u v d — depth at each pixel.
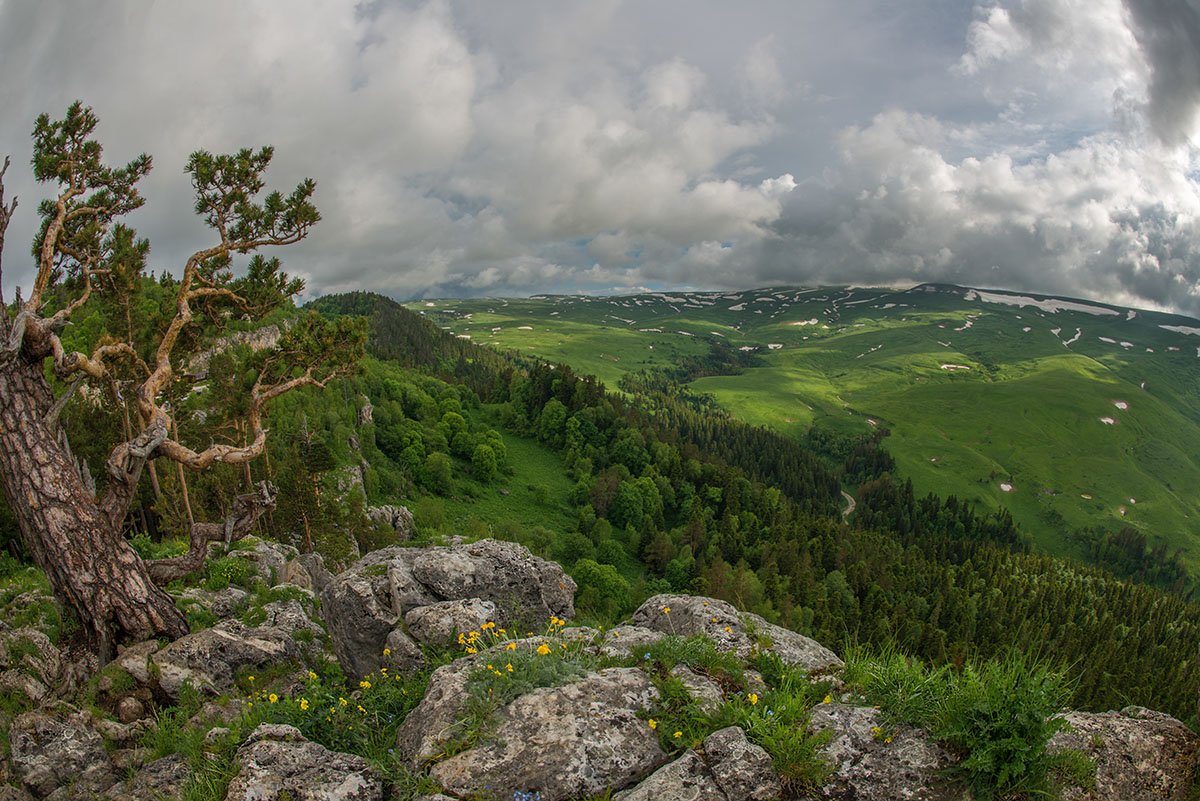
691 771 5.95
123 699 10.59
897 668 6.85
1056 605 123.50
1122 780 5.85
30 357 13.03
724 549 121.81
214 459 14.55
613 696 6.97
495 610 11.30
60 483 12.27
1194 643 116.38
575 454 153.88
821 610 95.56
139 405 15.00
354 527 66.69
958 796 5.63
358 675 10.57
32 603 14.21
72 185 17.08
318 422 96.06
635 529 126.31
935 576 121.31
